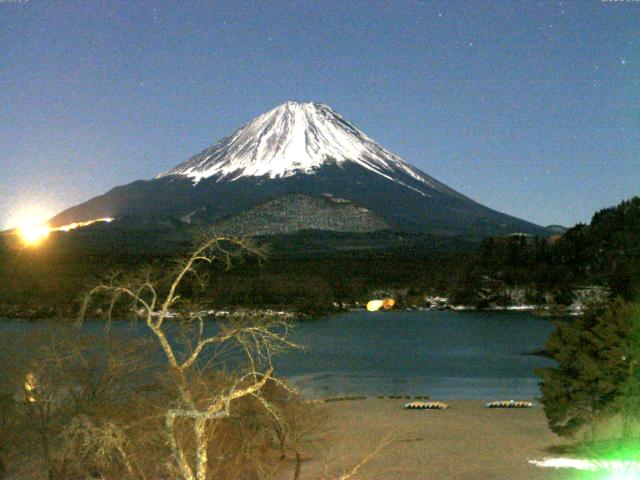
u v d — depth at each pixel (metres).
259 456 39.16
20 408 37.06
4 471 37.25
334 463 44.94
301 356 128.50
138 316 22.20
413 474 42.28
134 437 27.64
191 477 19.41
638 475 39.03
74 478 32.94
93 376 37.34
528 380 99.88
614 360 45.06
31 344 38.06
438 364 119.06
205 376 27.56
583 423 48.25
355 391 87.94
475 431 58.09
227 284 197.62
